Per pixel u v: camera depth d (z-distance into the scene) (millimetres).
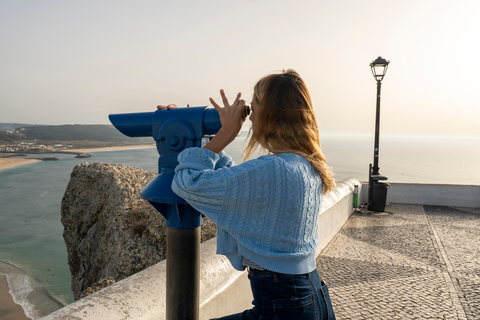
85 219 6922
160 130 1111
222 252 1048
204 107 1084
